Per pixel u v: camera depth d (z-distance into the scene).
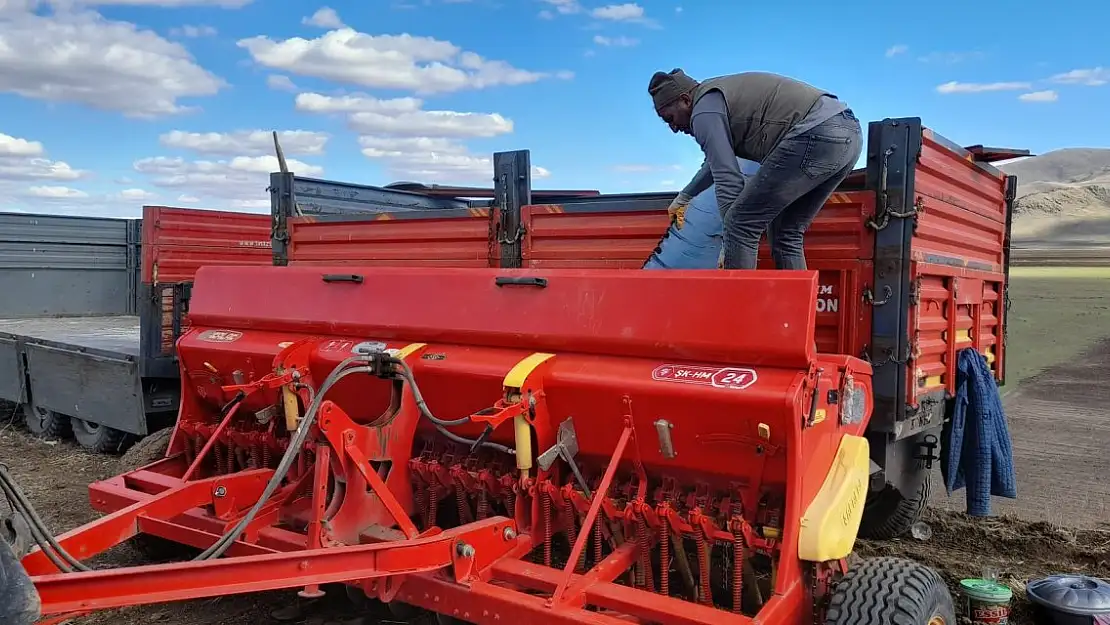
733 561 3.74
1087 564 5.18
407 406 3.83
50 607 2.38
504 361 3.76
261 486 4.25
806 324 3.11
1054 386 12.92
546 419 3.63
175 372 7.36
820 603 3.24
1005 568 5.03
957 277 4.75
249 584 2.76
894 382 4.04
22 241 12.34
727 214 3.82
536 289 3.79
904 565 3.20
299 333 4.59
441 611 3.29
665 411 3.33
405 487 3.88
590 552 4.25
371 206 9.02
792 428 3.05
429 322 4.05
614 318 3.53
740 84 3.78
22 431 9.27
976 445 4.80
